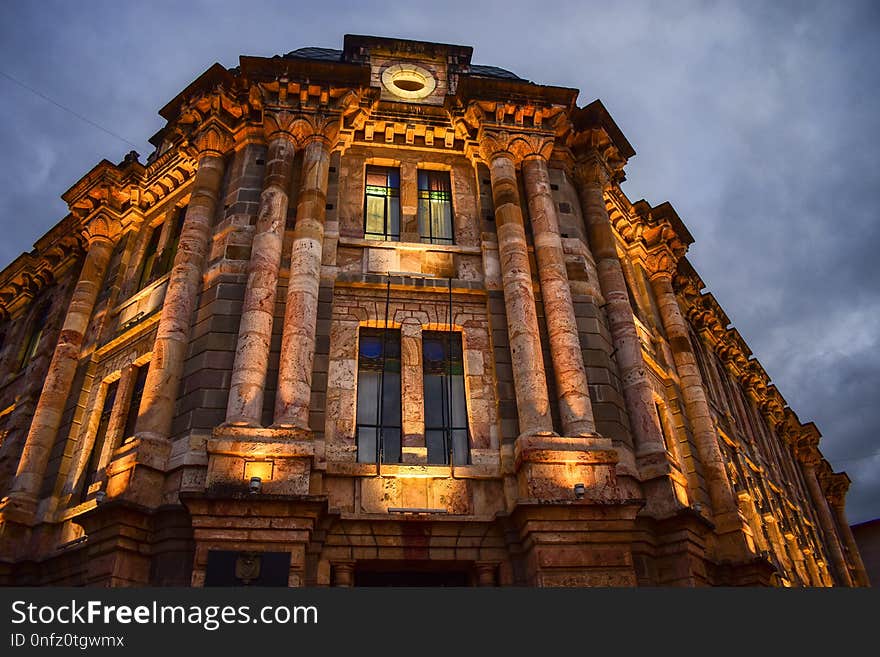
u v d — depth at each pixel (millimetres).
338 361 16391
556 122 20453
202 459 14125
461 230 19250
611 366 17719
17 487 17016
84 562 14414
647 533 15383
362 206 19266
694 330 30078
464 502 14828
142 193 22172
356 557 13766
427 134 20688
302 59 19672
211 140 19797
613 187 23203
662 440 17078
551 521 13617
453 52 24078
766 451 33469
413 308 17484
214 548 12398
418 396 16281
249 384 14750
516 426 15727
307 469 13680
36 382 21547
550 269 17797
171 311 16516
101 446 17484
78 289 20797
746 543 18391
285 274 17078
